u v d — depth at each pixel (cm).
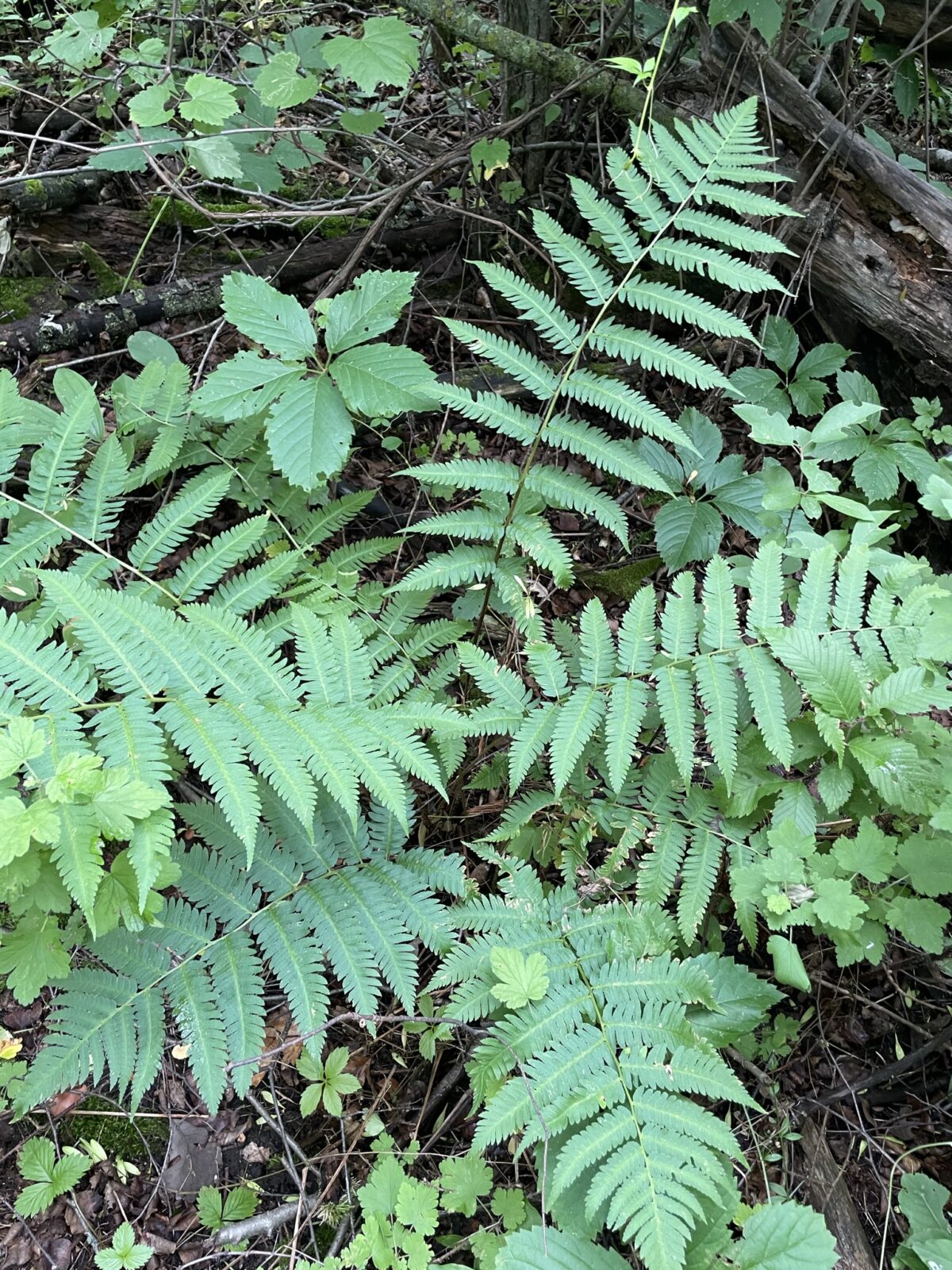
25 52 447
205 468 318
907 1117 246
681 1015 192
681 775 224
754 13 280
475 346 235
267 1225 217
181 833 269
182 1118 233
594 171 380
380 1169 196
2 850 142
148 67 358
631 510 357
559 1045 187
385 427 353
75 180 371
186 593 232
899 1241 225
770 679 215
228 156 320
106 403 330
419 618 310
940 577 222
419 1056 241
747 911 211
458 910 211
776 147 331
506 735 272
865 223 322
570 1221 183
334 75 435
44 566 297
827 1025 257
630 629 226
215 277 369
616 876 238
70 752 158
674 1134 174
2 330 340
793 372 368
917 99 373
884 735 213
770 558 228
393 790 184
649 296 234
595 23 378
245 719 182
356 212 340
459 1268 179
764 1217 175
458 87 407
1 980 240
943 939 215
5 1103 225
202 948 204
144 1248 199
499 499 253
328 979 254
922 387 350
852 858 202
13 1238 214
